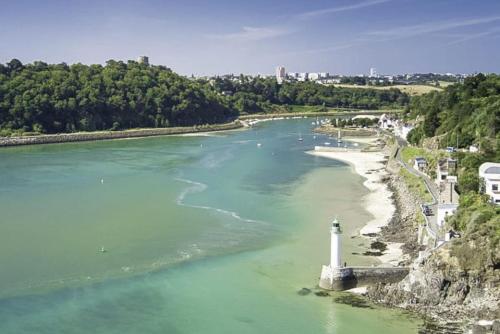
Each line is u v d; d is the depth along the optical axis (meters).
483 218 65.50
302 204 104.19
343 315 56.22
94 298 61.09
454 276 58.25
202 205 102.81
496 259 57.44
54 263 72.00
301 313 56.88
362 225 89.38
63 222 91.25
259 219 93.12
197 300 60.34
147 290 63.19
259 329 53.59
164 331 53.28
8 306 59.19
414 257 69.12
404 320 54.94
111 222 91.19
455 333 51.84
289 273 68.00
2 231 86.12
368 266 66.25
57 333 53.06
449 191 90.50
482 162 101.88
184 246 78.62
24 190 116.75
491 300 55.94
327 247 77.88
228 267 70.25
